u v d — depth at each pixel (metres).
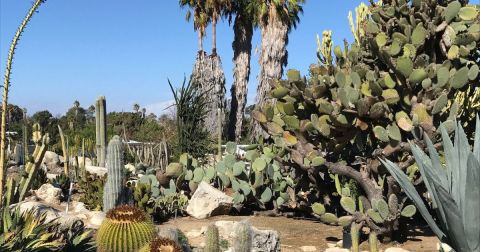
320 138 8.88
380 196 8.18
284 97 8.87
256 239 6.99
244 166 11.08
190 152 16.02
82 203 11.12
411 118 7.82
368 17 9.91
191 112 16.23
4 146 6.14
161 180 11.23
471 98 9.73
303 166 8.99
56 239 5.75
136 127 31.67
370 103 7.94
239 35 28.28
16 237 5.30
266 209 11.04
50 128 39.31
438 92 7.63
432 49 8.37
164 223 9.83
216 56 28.97
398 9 8.27
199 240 8.14
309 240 8.35
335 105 8.25
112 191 9.09
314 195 10.13
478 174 4.07
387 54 7.72
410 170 8.03
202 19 29.20
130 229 4.73
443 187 4.22
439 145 7.75
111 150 9.19
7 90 5.99
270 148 11.12
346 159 9.35
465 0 8.62
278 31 24.45
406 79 7.62
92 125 31.84
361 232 8.12
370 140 8.70
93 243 6.08
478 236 4.14
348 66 9.30
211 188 10.60
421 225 9.30
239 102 28.17
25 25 5.83
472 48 7.98
